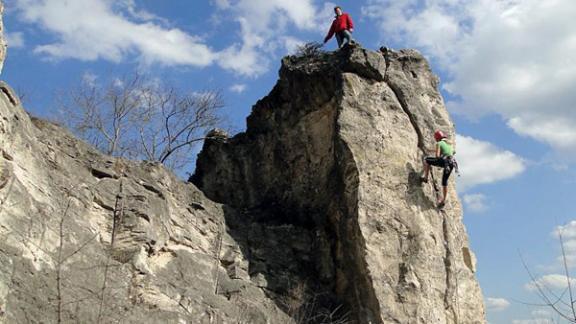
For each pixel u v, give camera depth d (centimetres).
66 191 1564
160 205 1761
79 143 1731
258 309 1767
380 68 2170
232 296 1788
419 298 1864
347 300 1936
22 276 1278
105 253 1543
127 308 1443
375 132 2052
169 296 1611
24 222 1350
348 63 2153
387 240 1917
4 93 1457
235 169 2436
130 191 1725
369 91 2134
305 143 2241
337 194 2041
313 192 2166
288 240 2095
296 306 1891
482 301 2012
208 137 2570
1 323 1188
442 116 2208
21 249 1309
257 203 2312
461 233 2092
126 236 1628
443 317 1897
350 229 1933
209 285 1770
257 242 2036
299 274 2022
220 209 2028
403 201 1994
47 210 1445
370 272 1855
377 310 1827
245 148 2445
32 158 1498
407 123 2128
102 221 1628
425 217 2006
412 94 2188
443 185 2030
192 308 1630
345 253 1948
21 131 1482
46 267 1354
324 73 2200
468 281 2008
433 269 1938
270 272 1980
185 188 1962
